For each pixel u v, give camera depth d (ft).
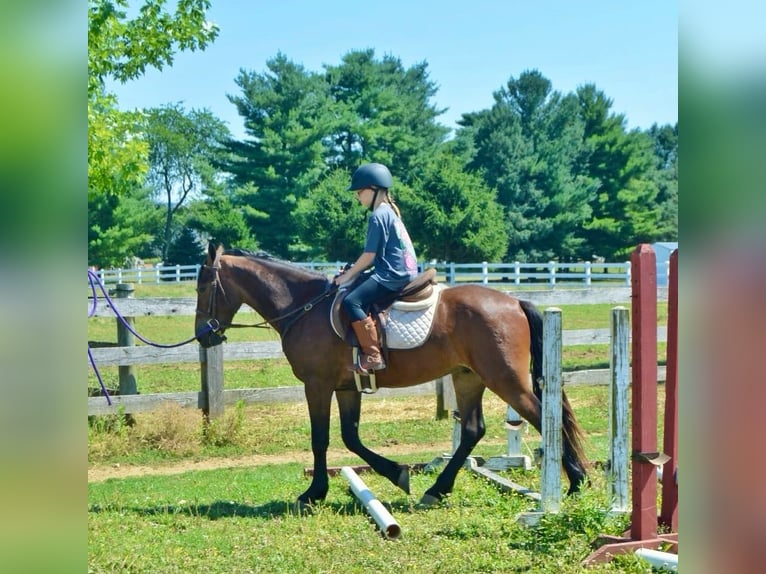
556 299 39.01
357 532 17.67
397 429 32.71
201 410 31.94
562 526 16.84
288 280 21.33
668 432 16.51
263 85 185.37
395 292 19.83
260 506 20.70
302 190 169.27
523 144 182.70
